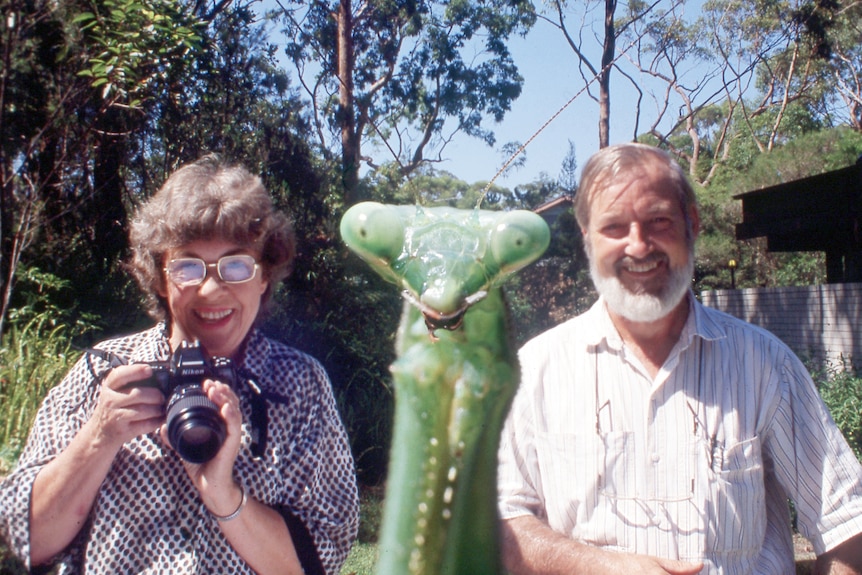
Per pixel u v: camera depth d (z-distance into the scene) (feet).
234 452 5.59
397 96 86.33
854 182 38.73
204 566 5.78
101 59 23.73
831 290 40.73
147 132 29.40
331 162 34.24
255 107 32.48
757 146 108.78
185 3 34.96
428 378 3.62
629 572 6.27
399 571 3.61
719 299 50.62
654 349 7.20
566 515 7.22
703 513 6.88
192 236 6.00
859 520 6.79
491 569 3.62
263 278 6.54
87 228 29.37
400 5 76.07
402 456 3.67
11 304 23.68
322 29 71.92
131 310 27.45
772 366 7.07
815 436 6.98
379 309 26.78
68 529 5.66
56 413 6.07
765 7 87.71
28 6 23.73
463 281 3.55
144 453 5.90
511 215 3.71
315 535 6.20
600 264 7.13
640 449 7.06
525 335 38.96
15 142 25.11
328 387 6.67
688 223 7.15
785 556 7.23
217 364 5.76
